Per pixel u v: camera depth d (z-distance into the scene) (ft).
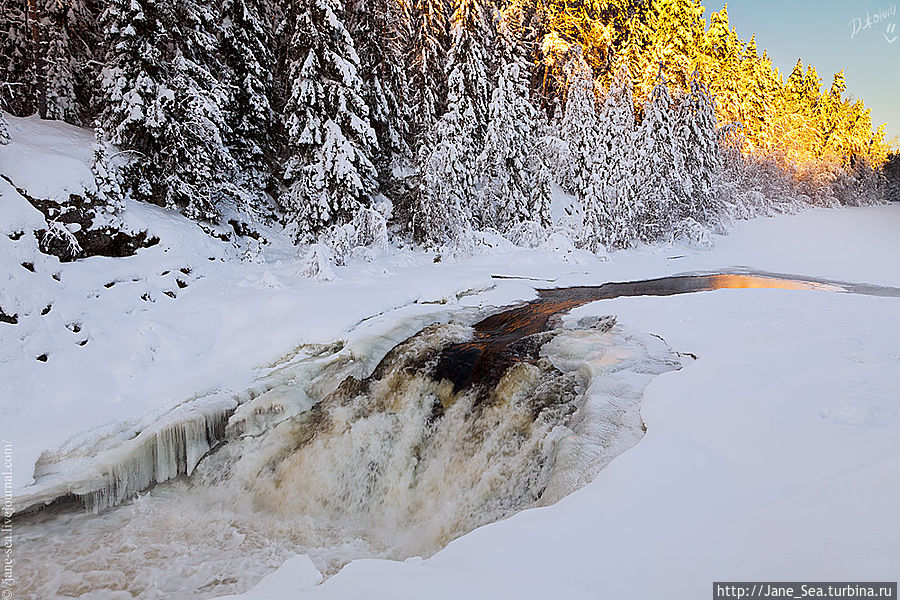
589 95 69.00
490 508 19.17
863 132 182.29
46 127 42.37
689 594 7.31
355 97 47.93
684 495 10.46
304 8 46.42
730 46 110.93
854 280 47.32
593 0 91.71
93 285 31.45
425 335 31.53
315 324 31.86
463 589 7.73
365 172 51.13
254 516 22.95
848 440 11.27
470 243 57.47
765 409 13.93
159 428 23.56
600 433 15.60
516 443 20.92
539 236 63.72
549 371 23.76
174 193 42.09
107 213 35.53
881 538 7.38
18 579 17.93
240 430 25.91
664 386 17.28
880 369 16.29
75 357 27.09
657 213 71.77
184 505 23.04
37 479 20.17
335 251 46.44
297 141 49.49
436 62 62.23
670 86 86.02
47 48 48.96
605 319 30.76
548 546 9.24
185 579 18.54
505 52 66.03
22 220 29.86
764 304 29.43
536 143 67.82
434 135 57.00
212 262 40.78
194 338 31.07
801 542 7.85
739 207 93.35
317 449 24.81
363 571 8.64
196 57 43.96
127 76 39.19
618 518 9.95
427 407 25.88
